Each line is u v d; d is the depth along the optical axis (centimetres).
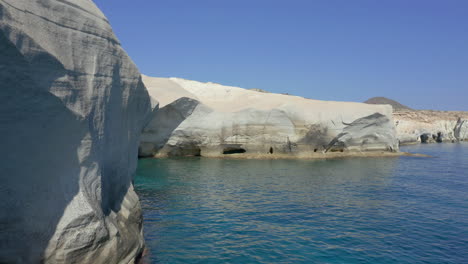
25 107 435
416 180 1794
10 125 425
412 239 880
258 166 2294
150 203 1227
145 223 993
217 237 880
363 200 1309
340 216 1084
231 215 1083
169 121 2744
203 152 2895
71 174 516
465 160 2819
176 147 2872
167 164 2367
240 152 3050
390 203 1265
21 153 446
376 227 975
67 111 494
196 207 1177
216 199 1298
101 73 616
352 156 2959
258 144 2903
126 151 844
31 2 460
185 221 1015
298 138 2856
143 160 2600
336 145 2956
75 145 522
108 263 543
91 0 648
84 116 533
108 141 668
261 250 795
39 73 445
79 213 505
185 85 4038
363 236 898
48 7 497
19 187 454
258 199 1305
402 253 787
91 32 597
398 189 1539
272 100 3288
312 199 1316
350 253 783
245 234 905
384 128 3083
